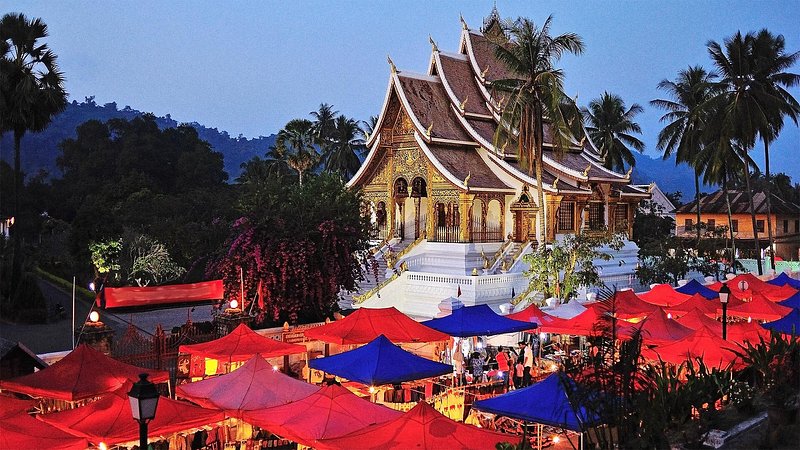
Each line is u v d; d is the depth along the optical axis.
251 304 30.17
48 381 17.94
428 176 53.09
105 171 93.31
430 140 52.00
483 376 25.73
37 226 69.75
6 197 60.50
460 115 55.88
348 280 31.84
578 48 43.19
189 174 92.19
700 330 21.19
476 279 40.62
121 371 18.73
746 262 62.12
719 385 14.16
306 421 15.55
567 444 18.88
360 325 25.00
